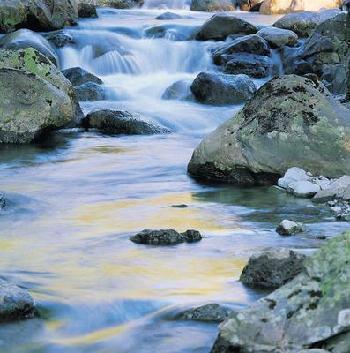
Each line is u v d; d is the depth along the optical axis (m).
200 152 13.09
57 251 9.10
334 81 22.17
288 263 7.70
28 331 6.79
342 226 10.10
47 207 11.31
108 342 6.58
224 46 25.16
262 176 12.64
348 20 20.17
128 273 8.25
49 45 24.12
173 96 21.77
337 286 5.87
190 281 7.95
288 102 12.73
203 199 11.73
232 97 21.11
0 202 11.25
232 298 7.39
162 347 6.44
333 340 5.73
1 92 16.45
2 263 8.64
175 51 25.44
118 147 16.30
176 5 34.44
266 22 29.75
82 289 7.75
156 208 11.20
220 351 5.89
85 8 28.95
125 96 21.69
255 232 9.82
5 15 25.09
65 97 16.92
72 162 14.76
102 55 24.81
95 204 11.49
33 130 16.45
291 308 5.89
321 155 12.37
